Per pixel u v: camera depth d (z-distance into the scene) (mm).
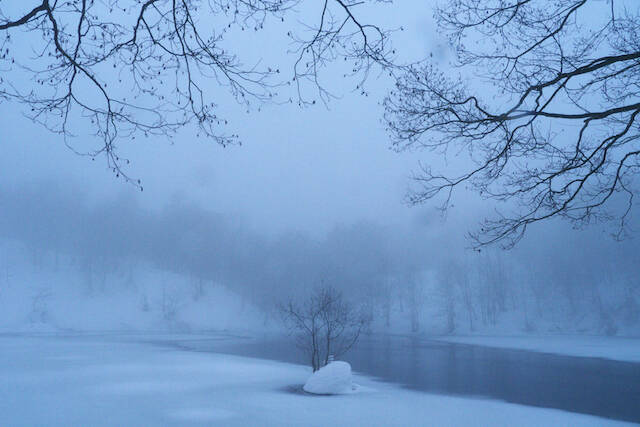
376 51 5410
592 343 60781
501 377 30609
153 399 20047
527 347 56062
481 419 17453
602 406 20891
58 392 21656
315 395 21781
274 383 25500
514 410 19453
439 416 17641
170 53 5344
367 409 18547
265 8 5164
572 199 6062
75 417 16406
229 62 5344
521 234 6344
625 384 27781
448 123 5996
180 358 38375
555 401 22094
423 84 5949
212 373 29141
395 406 19328
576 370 34562
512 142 5996
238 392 22188
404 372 33031
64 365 32531
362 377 30203
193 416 16766
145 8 5145
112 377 26797
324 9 5258
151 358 37906
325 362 27750
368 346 57969
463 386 26562
